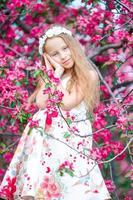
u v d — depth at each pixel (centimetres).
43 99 524
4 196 516
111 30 620
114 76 661
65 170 496
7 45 732
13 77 571
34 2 719
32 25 769
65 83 532
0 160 681
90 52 711
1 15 725
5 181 519
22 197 504
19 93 569
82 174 507
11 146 628
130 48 655
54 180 505
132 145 571
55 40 532
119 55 623
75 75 534
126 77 719
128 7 618
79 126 523
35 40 752
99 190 511
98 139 592
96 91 543
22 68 618
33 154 510
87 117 532
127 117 561
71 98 518
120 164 803
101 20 659
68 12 780
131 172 575
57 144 513
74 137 516
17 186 515
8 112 629
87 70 536
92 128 574
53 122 518
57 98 502
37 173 505
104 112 582
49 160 511
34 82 636
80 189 504
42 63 541
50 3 771
